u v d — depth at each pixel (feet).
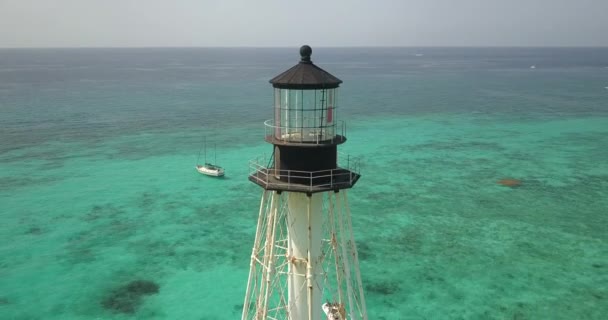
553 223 136.46
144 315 93.40
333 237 50.44
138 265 112.98
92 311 94.53
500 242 124.57
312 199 45.27
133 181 174.40
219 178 178.70
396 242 124.67
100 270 110.52
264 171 48.29
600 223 135.95
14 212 143.84
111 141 234.99
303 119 44.93
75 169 188.03
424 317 92.48
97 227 134.31
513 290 101.76
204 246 123.34
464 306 96.07
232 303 98.02
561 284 103.91
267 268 48.47
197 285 104.63
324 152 45.29
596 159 201.16
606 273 108.37
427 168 190.08
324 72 45.34
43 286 103.24
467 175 180.86
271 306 86.38
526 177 177.99
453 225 135.44
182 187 168.55
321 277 48.08
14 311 93.86
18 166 191.01
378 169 188.75
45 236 127.95
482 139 240.73
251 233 131.64
